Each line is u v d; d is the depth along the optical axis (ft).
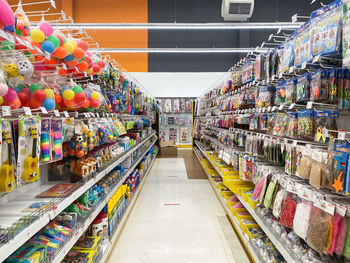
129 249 9.05
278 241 6.11
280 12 30.99
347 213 4.28
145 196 15.49
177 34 34.27
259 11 31.35
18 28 4.35
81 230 6.05
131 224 11.24
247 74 10.72
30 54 4.83
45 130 4.99
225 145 15.10
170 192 16.35
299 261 5.12
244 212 10.32
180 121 37.91
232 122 13.73
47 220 4.54
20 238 3.68
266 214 7.50
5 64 4.28
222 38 34.30
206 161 22.03
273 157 7.74
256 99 9.73
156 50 27.40
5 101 4.13
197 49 27.50
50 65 5.70
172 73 35.47
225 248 9.13
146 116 24.09
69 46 5.67
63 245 5.17
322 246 4.53
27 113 4.30
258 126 9.32
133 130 19.13
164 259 8.42
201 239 9.82
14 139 4.42
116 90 11.40
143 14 32.78
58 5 30.45
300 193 5.39
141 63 35.17
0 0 3.54
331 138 4.84
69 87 6.39
